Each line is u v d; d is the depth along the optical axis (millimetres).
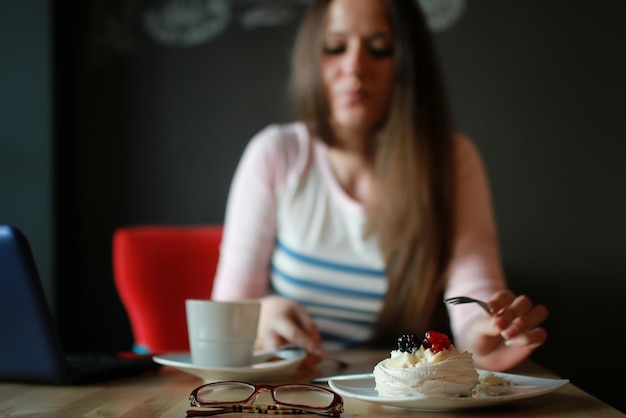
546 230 2404
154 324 1781
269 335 1121
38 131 2414
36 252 2396
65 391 836
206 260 1848
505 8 2441
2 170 2422
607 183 2395
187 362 931
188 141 2545
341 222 1567
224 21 2549
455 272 1478
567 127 2414
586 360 2371
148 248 1804
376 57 1530
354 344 1555
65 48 2518
